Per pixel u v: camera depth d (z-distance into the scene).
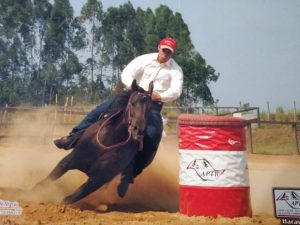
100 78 55.78
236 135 6.87
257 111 24.30
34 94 51.50
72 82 54.41
